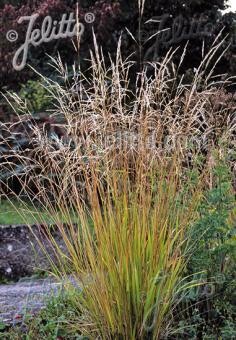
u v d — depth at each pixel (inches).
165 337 147.2
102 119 150.9
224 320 156.2
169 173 151.6
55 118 361.4
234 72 610.2
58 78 484.1
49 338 155.9
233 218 168.6
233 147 178.2
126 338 142.3
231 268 163.3
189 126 154.6
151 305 141.1
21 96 431.5
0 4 613.9
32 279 233.9
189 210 153.5
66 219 152.5
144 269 142.4
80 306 151.5
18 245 255.9
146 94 153.0
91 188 154.6
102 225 143.2
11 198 338.6
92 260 143.2
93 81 155.3
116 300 140.8
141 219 144.6
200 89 214.1
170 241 146.8
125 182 144.7
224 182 164.4
